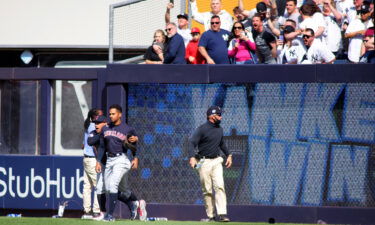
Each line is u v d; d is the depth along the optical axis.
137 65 44.97
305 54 47.16
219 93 44.66
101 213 43.56
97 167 41.25
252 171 44.12
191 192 44.84
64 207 46.53
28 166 47.31
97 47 65.19
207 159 41.59
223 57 47.50
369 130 43.06
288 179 43.75
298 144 43.72
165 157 45.19
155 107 45.38
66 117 48.19
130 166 41.62
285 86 43.88
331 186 43.34
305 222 43.00
